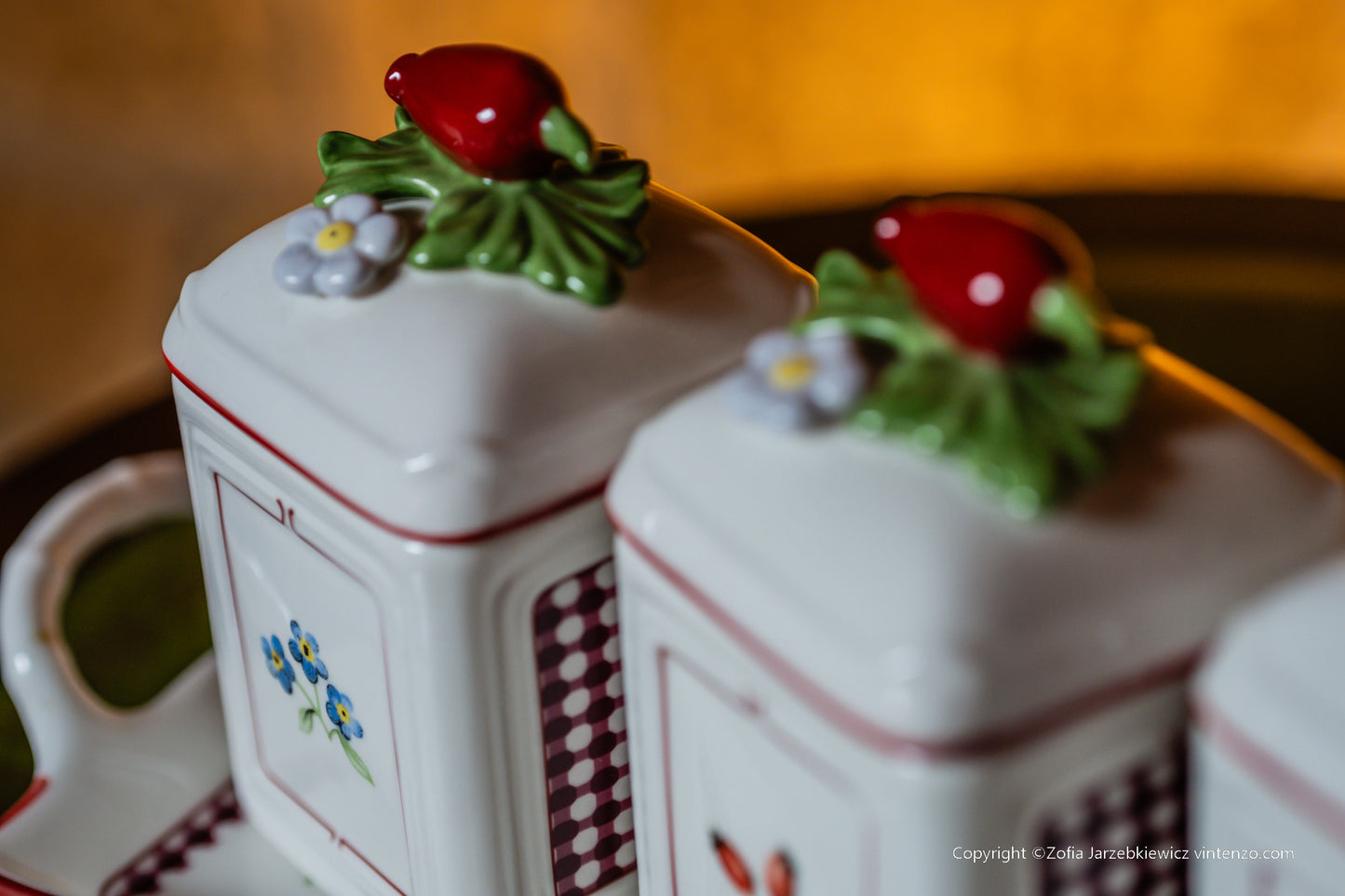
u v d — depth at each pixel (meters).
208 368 0.39
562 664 0.39
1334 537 0.35
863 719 0.33
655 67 1.23
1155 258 0.54
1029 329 0.34
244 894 0.44
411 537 0.37
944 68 1.15
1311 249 0.53
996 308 0.34
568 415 0.37
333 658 0.40
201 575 0.51
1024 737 0.33
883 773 0.33
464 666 0.38
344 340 0.38
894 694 0.33
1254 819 0.33
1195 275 0.53
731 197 1.16
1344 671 0.32
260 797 0.44
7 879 0.42
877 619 0.33
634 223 0.39
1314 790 0.32
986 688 0.33
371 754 0.40
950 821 0.33
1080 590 0.33
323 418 0.38
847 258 0.37
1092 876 0.35
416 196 0.40
